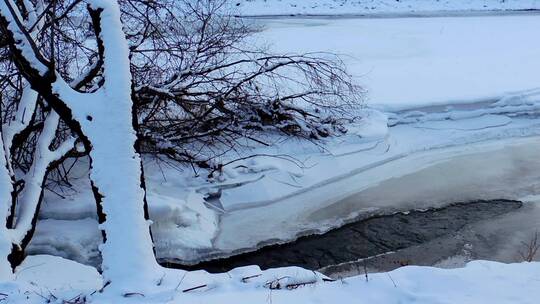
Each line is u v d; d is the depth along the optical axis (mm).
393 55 17828
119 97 5637
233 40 11875
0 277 6496
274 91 13039
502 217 9812
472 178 11289
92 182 5598
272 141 11500
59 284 6461
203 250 8867
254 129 11570
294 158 11188
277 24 22500
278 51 17188
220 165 10328
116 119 5602
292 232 9422
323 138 11766
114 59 5680
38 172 8070
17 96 9414
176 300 4715
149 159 10547
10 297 5020
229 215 9891
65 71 9789
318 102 12047
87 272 7266
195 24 11648
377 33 21141
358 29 21781
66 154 8906
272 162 10820
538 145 12828
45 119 8859
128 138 5605
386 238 9227
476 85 14719
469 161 12047
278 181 10578
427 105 13438
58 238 8438
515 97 13969
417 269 5109
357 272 8305
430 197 10523
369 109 13078
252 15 24672
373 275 5051
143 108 10570
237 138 11344
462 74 15703
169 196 9648
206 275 5293
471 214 9930
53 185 9508
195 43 10914
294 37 19812
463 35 20969
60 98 5859
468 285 4773
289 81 13625
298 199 10383
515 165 11859
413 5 28391
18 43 6070
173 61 11227
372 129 12242
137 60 11164
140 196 5539
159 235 8789
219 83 11164
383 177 11250
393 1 29000
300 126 11461
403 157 12094
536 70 16109
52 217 8930
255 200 10148
